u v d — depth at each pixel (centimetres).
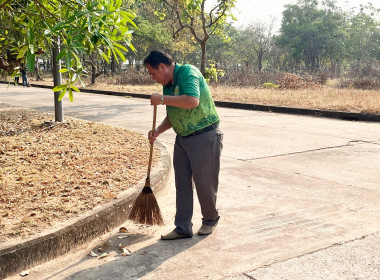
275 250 380
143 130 1009
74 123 965
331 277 330
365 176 621
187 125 386
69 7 375
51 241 369
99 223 416
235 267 350
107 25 354
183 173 407
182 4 1931
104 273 345
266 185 579
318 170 655
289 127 1070
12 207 430
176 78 382
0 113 1158
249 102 1570
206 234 417
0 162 607
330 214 468
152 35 5200
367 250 376
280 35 8850
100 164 599
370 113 1219
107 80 3162
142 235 419
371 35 8669
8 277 342
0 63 468
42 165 590
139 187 492
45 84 2791
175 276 338
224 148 814
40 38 405
